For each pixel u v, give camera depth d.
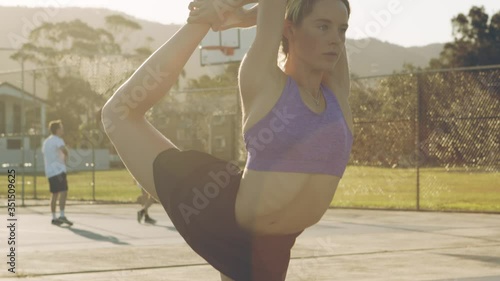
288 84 2.39
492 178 27.38
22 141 19.86
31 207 18.98
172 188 2.55
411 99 17.94
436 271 7.57
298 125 2.37
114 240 10.72
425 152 17.73
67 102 45.09
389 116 18.19
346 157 2.51
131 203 20.00
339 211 15.84
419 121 16.30
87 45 53.41
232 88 19.77
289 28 2.48
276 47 2.39
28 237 11.27
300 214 2.50
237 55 23.03
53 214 13.61
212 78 54.00
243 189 2.45
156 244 10.15
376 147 18.25
